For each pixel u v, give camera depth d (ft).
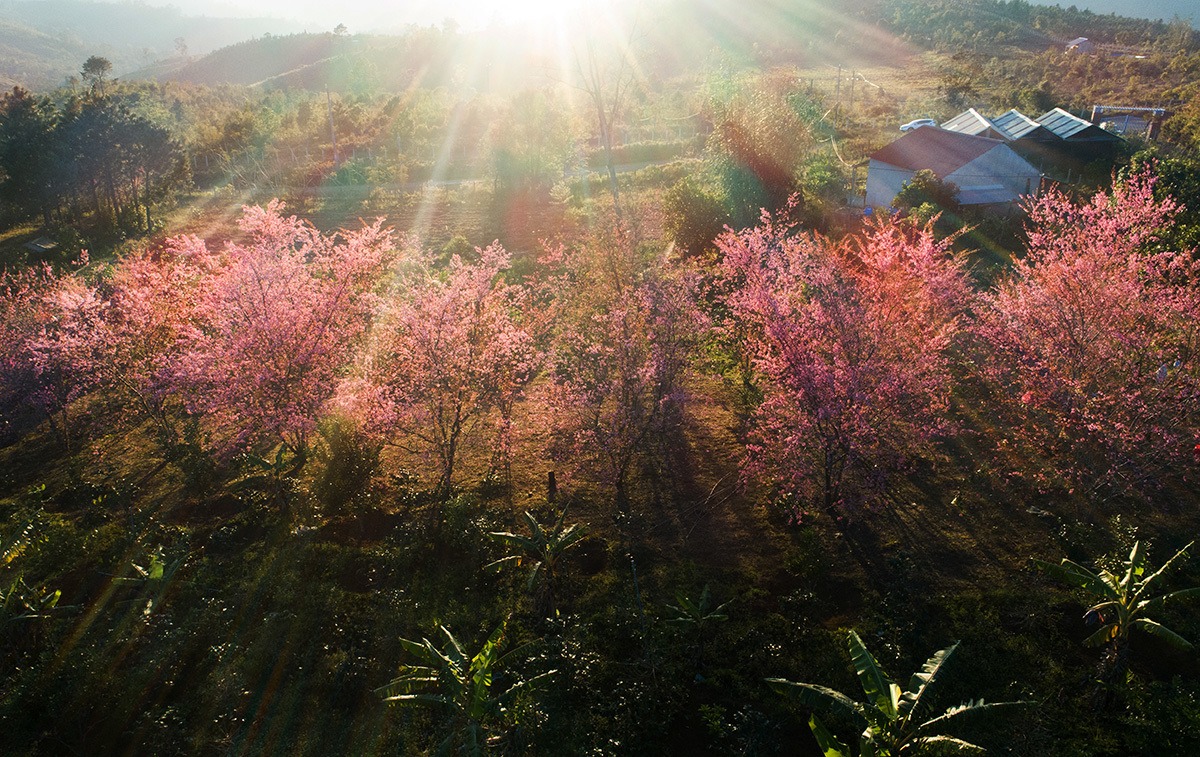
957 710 28.60
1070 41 450.71
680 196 101.30
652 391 52.80
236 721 34.96
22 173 156.66
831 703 29.53
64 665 37.58
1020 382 55.77
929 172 118.83
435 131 233.14
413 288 54.39
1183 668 35.50
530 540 41.01
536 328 63.36
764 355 50.62
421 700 30.94
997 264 95.66
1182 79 282.36
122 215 162.50
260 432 51.06
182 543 47.55
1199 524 46.01
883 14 495.41
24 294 75.46
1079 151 149.48
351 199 175.73
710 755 32.91
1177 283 60.29
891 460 48.93
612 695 35.88
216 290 51.42
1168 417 48.73
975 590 41.29
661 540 47.52
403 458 59.06
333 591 42.91
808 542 43.55
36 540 47.26
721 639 38.96
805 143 115.44
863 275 57.67
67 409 72.59
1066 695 34.32
